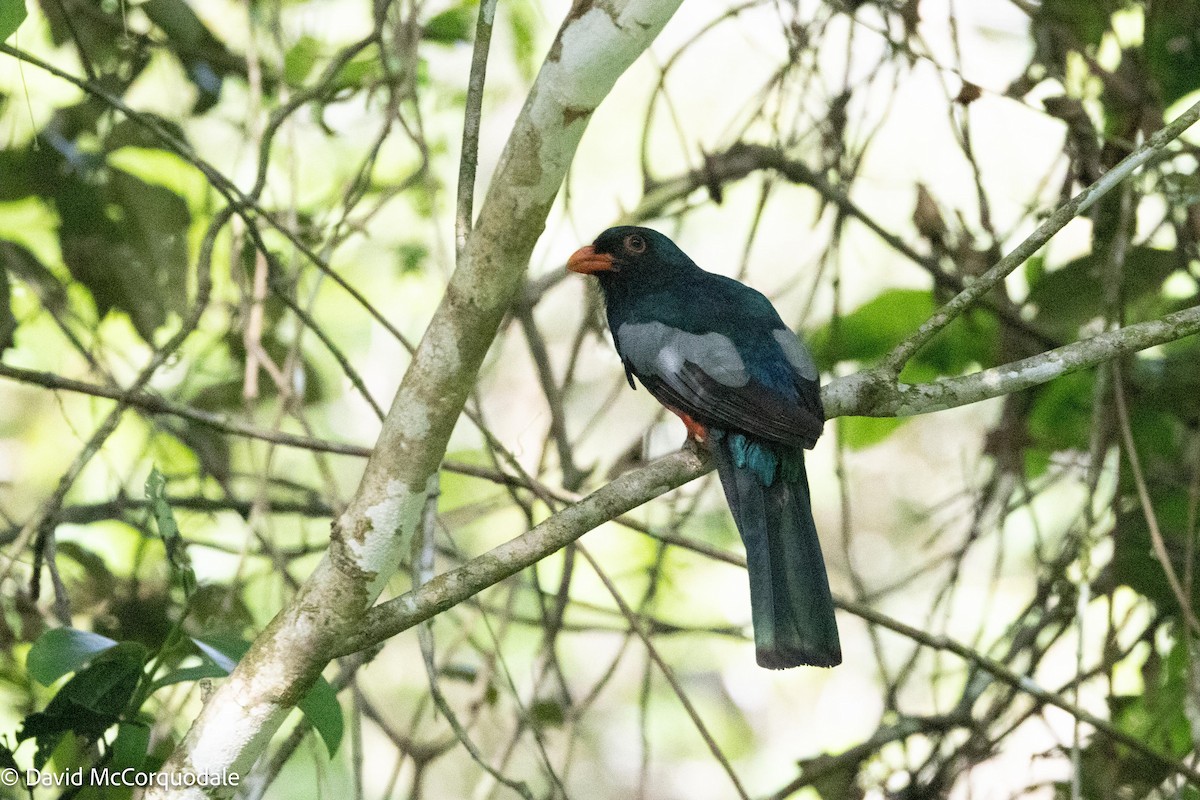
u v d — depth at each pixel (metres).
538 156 5.61
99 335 11.22
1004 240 10.56
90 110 11.23
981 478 14.24
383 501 6.21
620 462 10.66
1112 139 10.12
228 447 11.93
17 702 10.45
